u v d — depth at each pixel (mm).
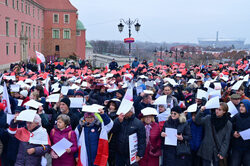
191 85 11797
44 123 6754
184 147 6574
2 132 6289
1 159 6777
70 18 73000
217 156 6668
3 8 43125
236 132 6609
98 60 86062
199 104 7457
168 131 6582
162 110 7812
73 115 7141
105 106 8133
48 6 71562
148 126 6898
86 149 6203
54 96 7691
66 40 73250
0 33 41906
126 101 6406
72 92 8336
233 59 71000
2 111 6566
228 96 9109
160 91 10477
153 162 6863
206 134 6691
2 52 43094
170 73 18344
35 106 6570
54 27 72375
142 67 20422
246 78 11930
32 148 5855
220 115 6551
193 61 77375
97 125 6305
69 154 6176
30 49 60688
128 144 6434
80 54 77312
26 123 6059
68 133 6184
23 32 55438
